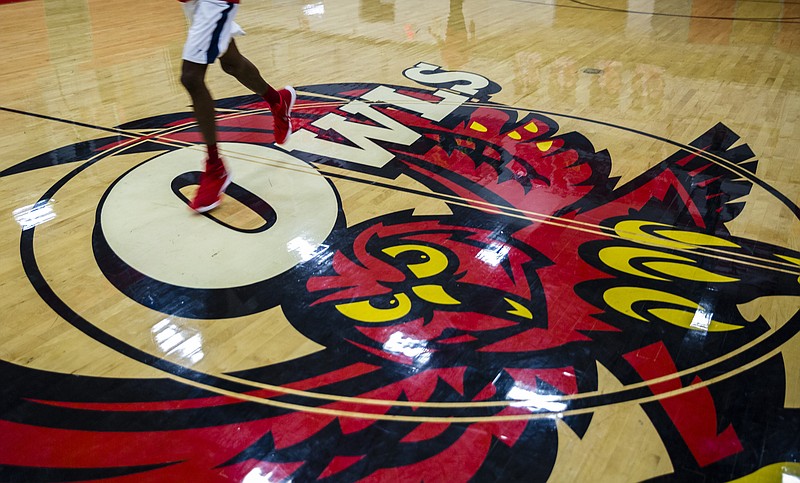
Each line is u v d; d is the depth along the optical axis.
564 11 6.41
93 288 2.01
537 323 1.86
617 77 4.25
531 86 4.07
